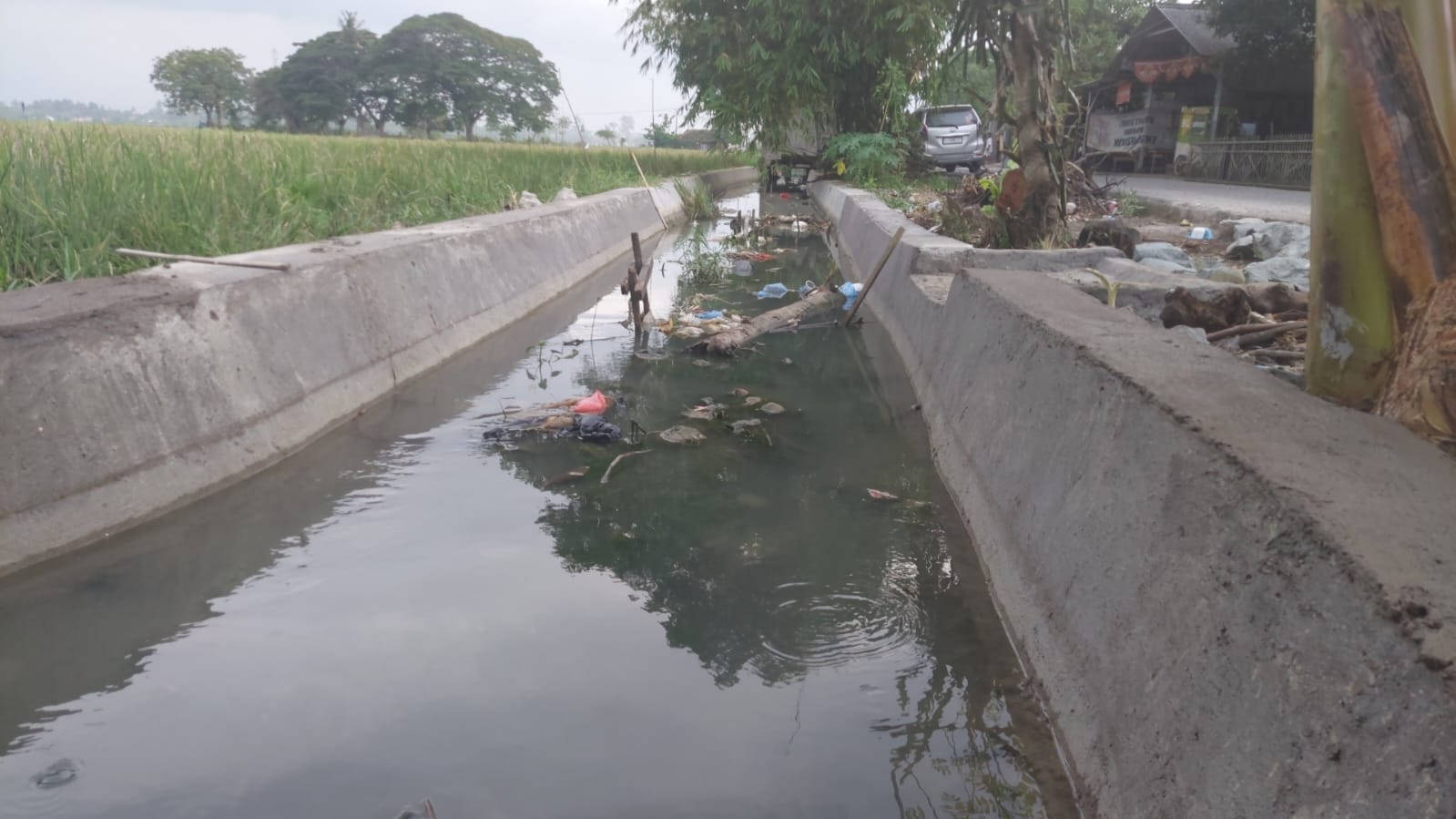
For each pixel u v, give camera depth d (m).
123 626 3.39
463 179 12.50
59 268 5.37
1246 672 1.94
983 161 23.61
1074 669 2.83
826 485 5.01
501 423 5.87
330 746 2.75
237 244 6.73
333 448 5.36
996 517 4.00
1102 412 3.14
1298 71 24.89
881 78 21.11
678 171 25.86
